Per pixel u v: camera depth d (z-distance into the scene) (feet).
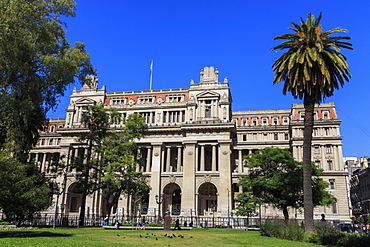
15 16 123.44
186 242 98.94
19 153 158.51
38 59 142.10
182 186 284.20
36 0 138.92
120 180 209.05
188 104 302.04
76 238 102.63
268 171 212.23
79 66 157.28
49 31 139.54
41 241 86.94
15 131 142.51
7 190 106.32
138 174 225.56
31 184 121.19
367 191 383.04
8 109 128.36
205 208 307.17
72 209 313.12
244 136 366.22
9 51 120.67
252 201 205.98
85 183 218.38
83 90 335.06
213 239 113.70
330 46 133.59
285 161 204.95
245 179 218.59
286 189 193.36
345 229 185.57
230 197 271.49
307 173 126.21
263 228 142.41
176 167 314.96
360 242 93.04
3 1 128.06
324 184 205.16
